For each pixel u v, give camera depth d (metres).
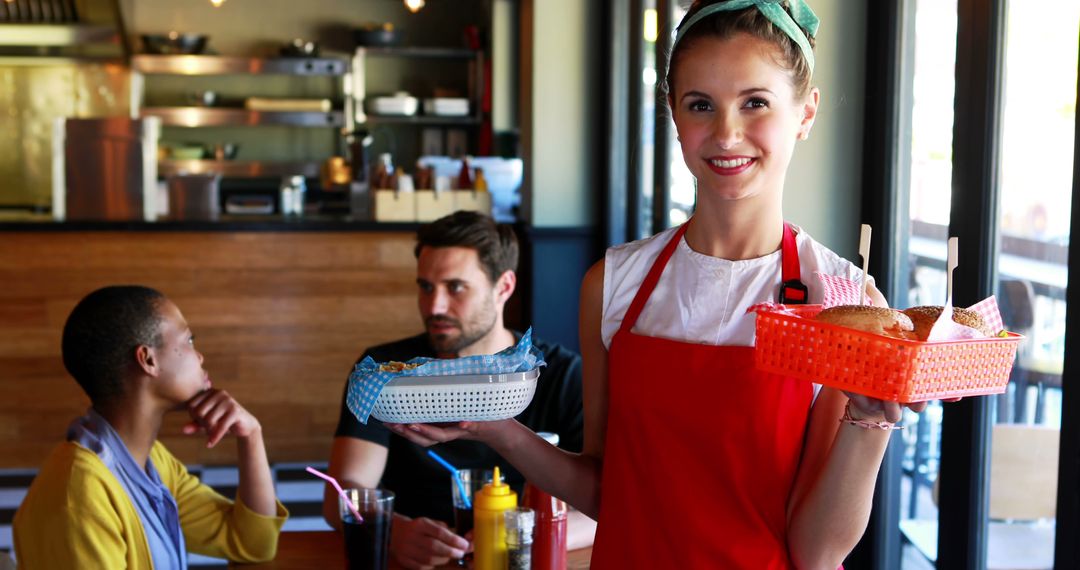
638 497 1.21
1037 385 2.04
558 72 5.39
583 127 5.42
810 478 1.14
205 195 5.86
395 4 8.52
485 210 5.50
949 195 2.27
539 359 1.26
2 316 5.05
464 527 1.97
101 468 1.80
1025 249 2.04
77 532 1.74
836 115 2.64
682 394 1.17
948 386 0.93
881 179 2.54
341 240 5.23
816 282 1.18
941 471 2.29
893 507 2.65
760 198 1.19
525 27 5.70
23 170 8.11
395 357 2.45
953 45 2.25
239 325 5.20
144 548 1.84
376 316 5.27
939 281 2.34
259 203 6.89
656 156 4.50
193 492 2.10
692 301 1.22
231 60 7.86
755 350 1.03
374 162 8.47
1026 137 2.01
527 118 5.63
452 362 1.19
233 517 2.06
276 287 5.21
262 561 2.03
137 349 1.86
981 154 2.12
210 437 1.98
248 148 8.48
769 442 1.14
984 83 2.10
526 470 1.30
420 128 8.55
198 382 1.95
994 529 2.18
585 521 2.10
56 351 5.08
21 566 1.78
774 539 1.15
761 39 1.09
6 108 8.05
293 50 7.94
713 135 1.11
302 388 5.26
